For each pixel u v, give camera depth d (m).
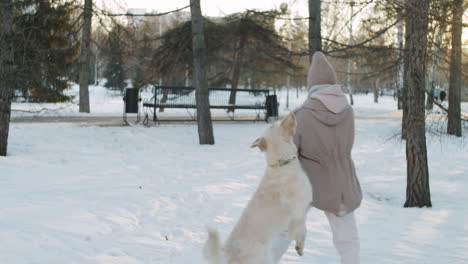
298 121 2.91
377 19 8.14
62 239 4.05
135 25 11.10
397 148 11.92
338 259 3.86
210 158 10.00
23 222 4.43
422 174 6.29
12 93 8.66
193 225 4.86
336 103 2.90
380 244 4.36
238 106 17.47
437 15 4.56
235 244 2.69
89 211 5.11
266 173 2.85
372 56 8.84
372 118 21.12
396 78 12.36
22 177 6.89
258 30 22.09
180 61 18.70
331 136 2.87
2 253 3.53
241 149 11.35
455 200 6.70
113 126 13.86
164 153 10.42
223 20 22.91
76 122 14.77
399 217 5.61
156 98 15.58
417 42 6.11
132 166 8.58
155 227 4.73
